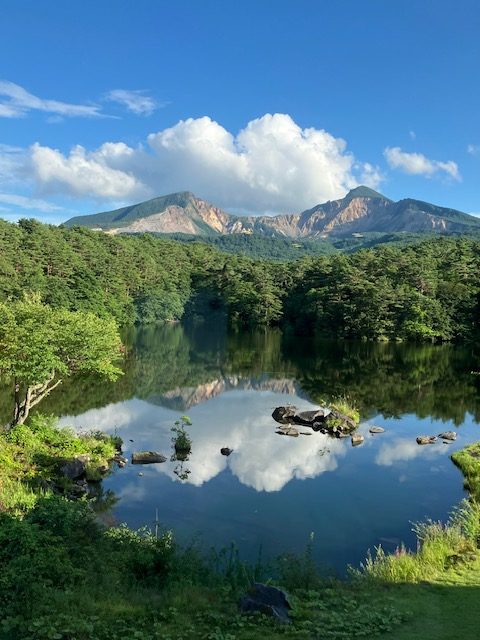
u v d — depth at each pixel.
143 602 10.79
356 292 93.44
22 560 10.51
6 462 21.39
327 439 32.44
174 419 36.47
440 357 70.00
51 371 27.12
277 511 20.88
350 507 21.48
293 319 107.94
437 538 15.73
